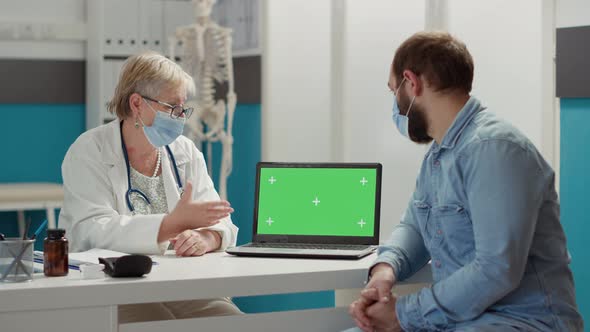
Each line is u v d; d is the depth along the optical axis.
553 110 3.10
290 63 4.18
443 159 1.82
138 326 1.73
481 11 3.37
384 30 3.76
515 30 3.24
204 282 1.76
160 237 2.13
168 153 2.46
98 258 1.91
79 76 5.27
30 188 4.61
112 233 2.17
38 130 5.19
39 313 1.64
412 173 3.67
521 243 1.67
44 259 1.79
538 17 3.15
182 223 2.13
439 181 1.84
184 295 1.75
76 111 5.28
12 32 5.02
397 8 3.72
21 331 1.63
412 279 2.05
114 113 2.38
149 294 1.72
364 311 1.84
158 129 2.31
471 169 1.73
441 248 1.85
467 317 1.72
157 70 2.31
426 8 3.44
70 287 1.66
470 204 1.73
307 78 4.13
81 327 1.67
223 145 4.61
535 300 1.74
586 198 2.94
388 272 1.89
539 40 3.14
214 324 1.80
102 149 2.37
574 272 3.02
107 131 2.41
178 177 2.46
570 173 3.00
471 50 3.42
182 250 2.11
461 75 1.84
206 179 2.55
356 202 2.24
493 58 3.35
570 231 3.02
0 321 1.62
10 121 5.11
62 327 1.66
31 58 5.13
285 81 4.19
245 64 4.55
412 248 2.02
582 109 2.94
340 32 3.88
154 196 2.42
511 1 3.25
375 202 2.23
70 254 2.04
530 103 3.20
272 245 2.22
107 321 1.69
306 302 4.10
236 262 2.00
